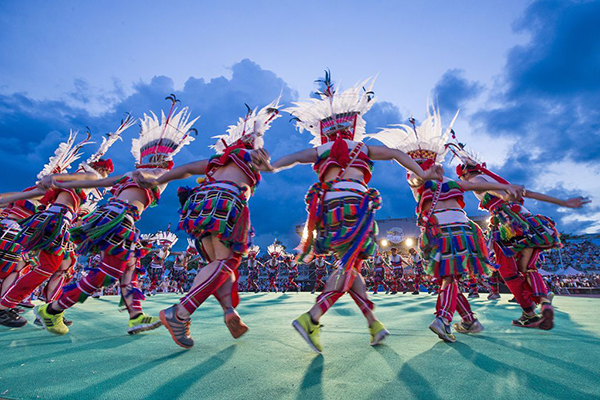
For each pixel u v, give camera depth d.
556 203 2.37
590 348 1.98
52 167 3.34
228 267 2.01
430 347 2.02
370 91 2.61
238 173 2.22
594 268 31.94
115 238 2.40
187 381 1.36
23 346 2.13
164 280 16.48
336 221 1.97
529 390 1.25
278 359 1.73
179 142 2.86
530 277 2.87
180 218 2.12
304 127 2.67
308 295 9.55
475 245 2.30
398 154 2.28
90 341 2.29
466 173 3.16
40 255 2.82
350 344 2.11
